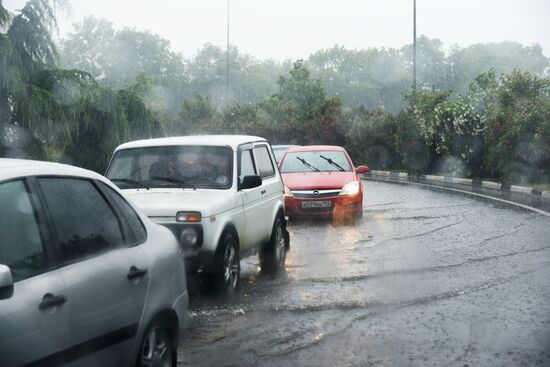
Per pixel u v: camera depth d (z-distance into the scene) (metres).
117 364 4.49
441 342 6.70
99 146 22.11
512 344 6.62
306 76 64.75
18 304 3.65
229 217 8.77
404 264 10.66
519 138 26.55
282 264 10.90
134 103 23.84
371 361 6.16
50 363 3.86
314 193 16.17
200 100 64.19
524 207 18.56
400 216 16.95
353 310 7.93
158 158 9.56
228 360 6.20
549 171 26.44
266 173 10.78
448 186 27.34
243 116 60.16
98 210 4.71
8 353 3.54
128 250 4.78
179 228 8.27
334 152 18.14
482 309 7.92
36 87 19.70
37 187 4.21
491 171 29.34
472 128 31.00
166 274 5.12
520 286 9.05
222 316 7.69
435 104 35.66
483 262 10.73
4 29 19.91
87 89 21.52
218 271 8.45
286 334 6.99
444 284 9.23
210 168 9.38
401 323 7.37
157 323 5.01
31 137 19.12
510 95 30.75
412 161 35.38
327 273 10.09
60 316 3.93
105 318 4.33
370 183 30.03
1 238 3.80
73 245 4.28
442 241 12.88
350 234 14.02
